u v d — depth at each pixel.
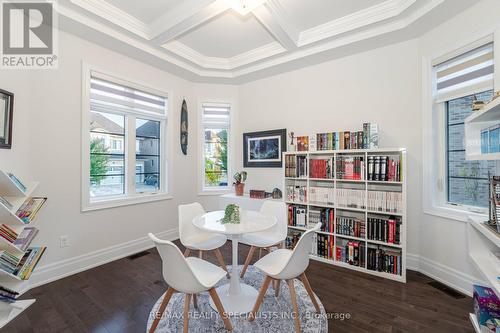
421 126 2.67
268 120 3.93
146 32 2.85
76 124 2.70
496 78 1.97
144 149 3.55
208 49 3.46
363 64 3.04
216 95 4.25
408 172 2.76
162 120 3.75
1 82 2.06
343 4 2.44
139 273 2.66
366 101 3.02
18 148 2.22
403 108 2.78
